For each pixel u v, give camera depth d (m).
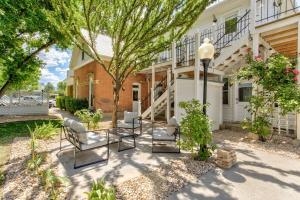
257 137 6.60
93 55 7.70
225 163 4.19
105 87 13.43
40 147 5.56
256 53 7.32
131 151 5.44
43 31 8.99
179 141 4.96
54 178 3.06
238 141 6.56
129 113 7.80
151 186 3.37
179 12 6.12
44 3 7.63
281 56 6.11
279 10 9.06
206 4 5.91
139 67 8.70
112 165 4.36
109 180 3.59
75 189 3.25
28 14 7.46
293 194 3.17
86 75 15.16
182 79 7.99
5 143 5.93
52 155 4.96
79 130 4.41
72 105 14.72
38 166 4.06
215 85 8.55
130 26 6.50
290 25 6.63
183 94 8.00
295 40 7.78
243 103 9.88
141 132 7.74
